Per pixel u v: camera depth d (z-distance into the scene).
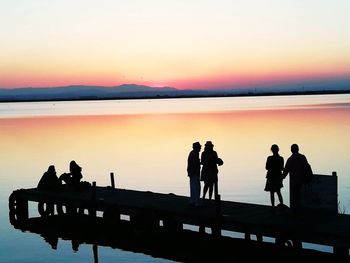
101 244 20.31
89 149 53.84
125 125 87.25
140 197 21.41
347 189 29.61
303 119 89.12
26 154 50.62
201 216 17.00
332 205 16.44
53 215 24.06
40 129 82.12
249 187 30.86
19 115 145.75
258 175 35.12
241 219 16.23
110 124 91.12
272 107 159.75
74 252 19.20
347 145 50.16
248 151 47.81
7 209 27.11
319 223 15.26
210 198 19.48
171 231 18.44
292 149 16.16
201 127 76.81
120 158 46.44
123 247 19.70
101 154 49.53
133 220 19.36
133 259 17.91
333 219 15.73
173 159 45.09
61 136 69.06
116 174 37.50
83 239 21.19
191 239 17.89
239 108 159.75
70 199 21.69
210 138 60.00
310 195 16.70
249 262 16.42
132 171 38.88
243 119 94.06
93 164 42.94
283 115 104.69
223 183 32.25
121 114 138.12
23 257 18.80
